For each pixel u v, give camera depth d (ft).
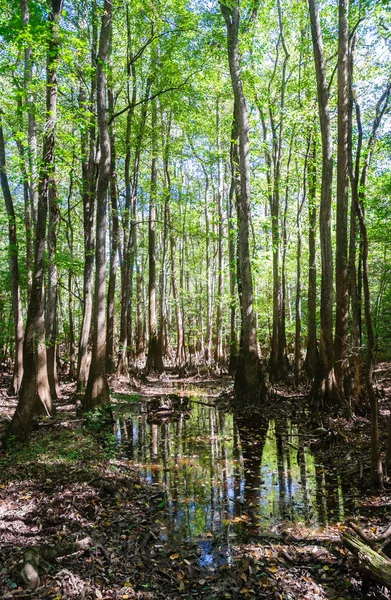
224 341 102.89
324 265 40.16
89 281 48.60
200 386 65.87
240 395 47.52
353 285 36.09
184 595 13.83
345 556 15.48
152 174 76.64
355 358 36.45
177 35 57.72
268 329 81.61
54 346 46.93
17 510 19.36
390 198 44.45
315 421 36.35
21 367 51.37
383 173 47.70
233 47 47.83
